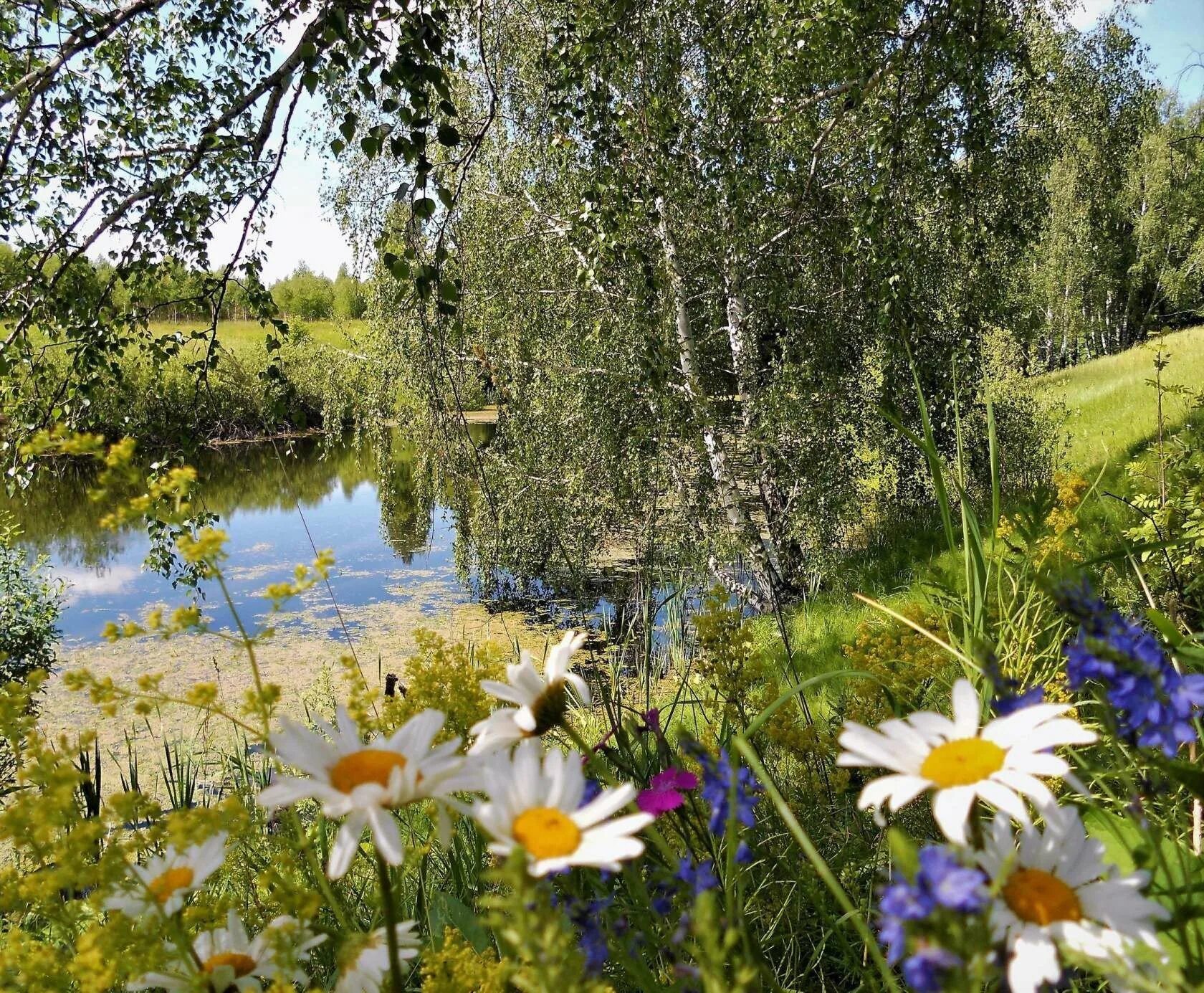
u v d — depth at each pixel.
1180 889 0.91
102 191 4.47
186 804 2.59
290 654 8.99
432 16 3.30
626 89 5.81
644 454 8.45
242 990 0.97
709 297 8.71
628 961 0.94
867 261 6.07
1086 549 3.49
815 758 1.93
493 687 1.07
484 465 10.26
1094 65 13.43
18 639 7.07
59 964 1.02
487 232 9.08
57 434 1.09
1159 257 24.19
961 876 0.56
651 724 1.50
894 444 9.47
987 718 1.17
